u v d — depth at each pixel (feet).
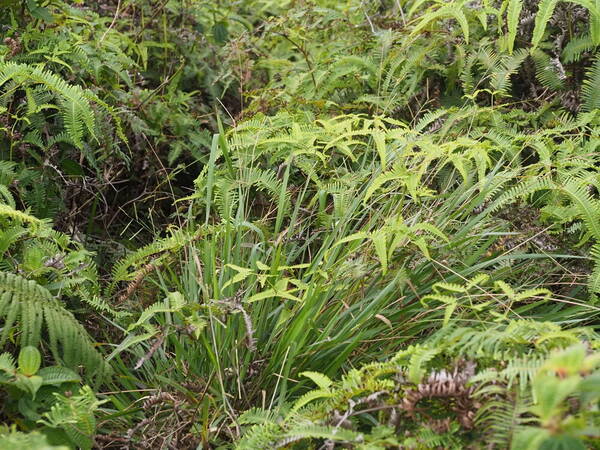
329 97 11.23
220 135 8.36
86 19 11.42
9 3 9.48
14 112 9.24
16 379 6.00
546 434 4.52
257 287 8.08
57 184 9.41
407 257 7.82
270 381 7.34
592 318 7.86
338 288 7.77
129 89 11.53
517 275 8.20
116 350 7.15
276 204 9.43
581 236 8.20
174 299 7.14
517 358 5.60
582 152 8.62
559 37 9.97
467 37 9.48
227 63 12.50
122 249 9.62
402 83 10.77
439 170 8.40
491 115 9.55
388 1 12.91
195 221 10.09
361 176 8.82
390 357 7.43
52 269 7.27
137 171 10.91
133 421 7.29
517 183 8.50
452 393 5.47
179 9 12.91
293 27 12.19
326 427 5.67
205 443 6.49
